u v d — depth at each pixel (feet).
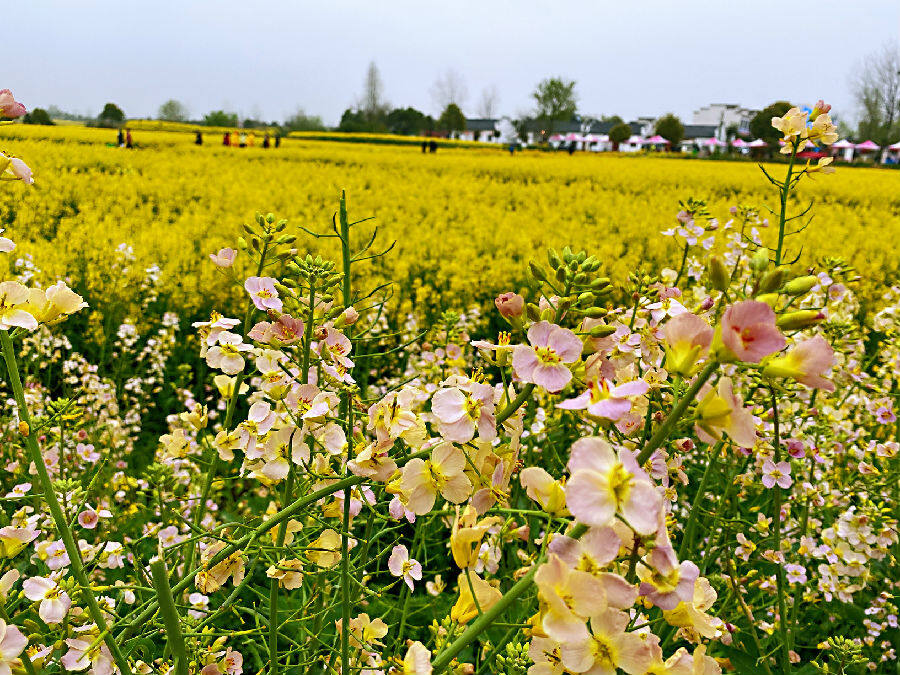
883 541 10.16
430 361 13.61
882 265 42.27
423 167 115.44
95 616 4.74
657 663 3.38
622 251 43.80
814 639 10.84
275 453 5.30
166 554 5.40
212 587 5.67
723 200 69.67
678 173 114.11
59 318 4.93
